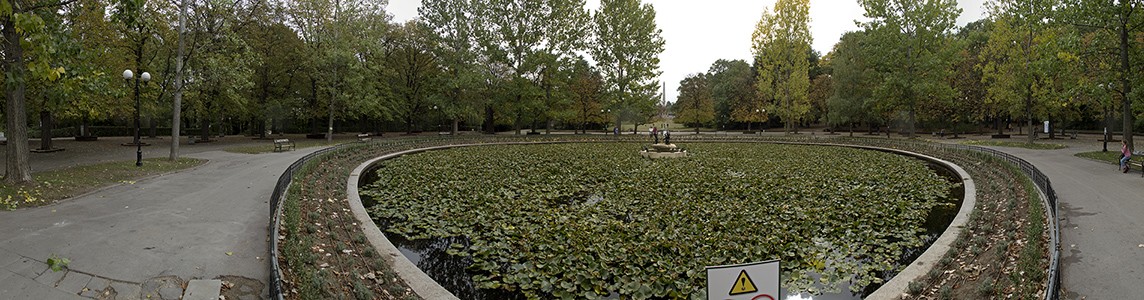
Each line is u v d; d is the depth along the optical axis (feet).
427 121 195.93
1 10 21.68
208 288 23.03
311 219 35.94
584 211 41.83
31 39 24.99
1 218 34.04
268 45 131.75
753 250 30.66
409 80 172.14
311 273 23.11
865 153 97.76
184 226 33.04
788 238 33.60
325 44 126.41
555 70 149.48
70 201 40.88
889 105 135.95
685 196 48.67
